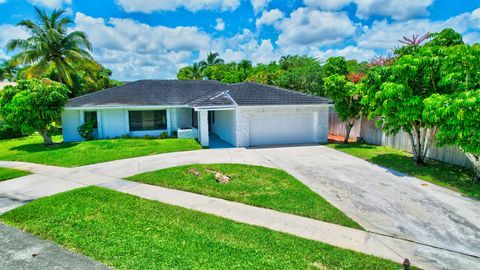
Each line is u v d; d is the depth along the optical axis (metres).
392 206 7.34
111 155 13.76
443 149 11.59
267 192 8.33
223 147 16.17
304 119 17.38
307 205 7.34
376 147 15.47
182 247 5.24
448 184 8.91
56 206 7.29
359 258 4.91
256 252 5.08
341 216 6.68
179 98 21.08
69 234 5.79
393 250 5.25
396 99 10.09
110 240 5.52
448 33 10.72
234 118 16.45
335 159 12.81
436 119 8.55
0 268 4.64
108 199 7.78
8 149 17.02
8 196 8.30
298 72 29.73
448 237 5.75
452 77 8.73
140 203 7.48
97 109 19.28
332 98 16.41
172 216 6.66
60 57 26.11
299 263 4.74
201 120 16.19
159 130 21.02
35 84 16.66
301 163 12.03
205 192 8.36
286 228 6.13
